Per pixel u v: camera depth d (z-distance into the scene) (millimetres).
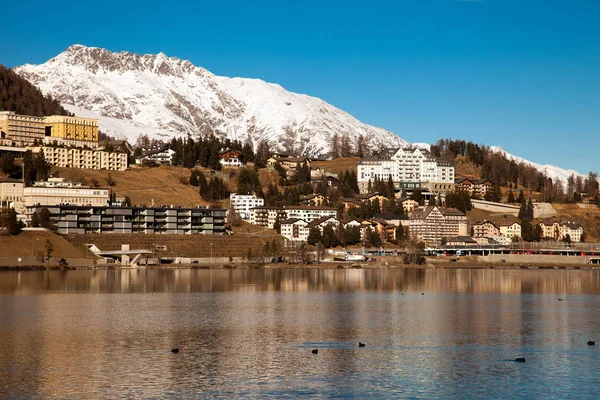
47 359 141125
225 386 123875
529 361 142000
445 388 123562
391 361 141750
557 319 196625
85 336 164375
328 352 149500
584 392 121375
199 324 182750
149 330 173250
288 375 130875
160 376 129500
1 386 122438
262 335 168000
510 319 196000
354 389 122812
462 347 155125
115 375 129625
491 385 125250
